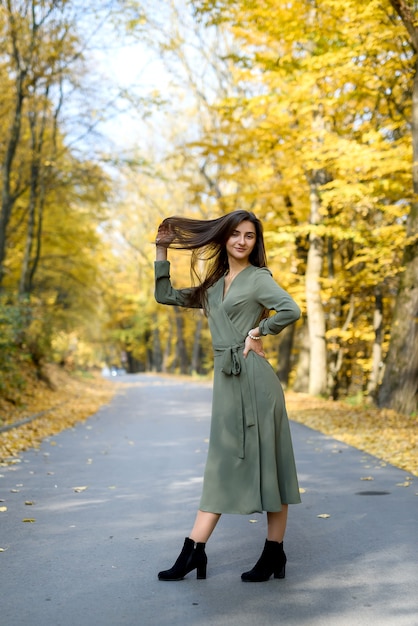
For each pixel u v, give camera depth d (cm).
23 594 406
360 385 3150
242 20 1561
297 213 2345
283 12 1495
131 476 836
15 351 1733
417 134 1492
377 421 1413
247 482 421
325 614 368
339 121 1997
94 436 1285
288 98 1756
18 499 696
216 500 424
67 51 1933
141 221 4962
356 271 2248
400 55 1498
